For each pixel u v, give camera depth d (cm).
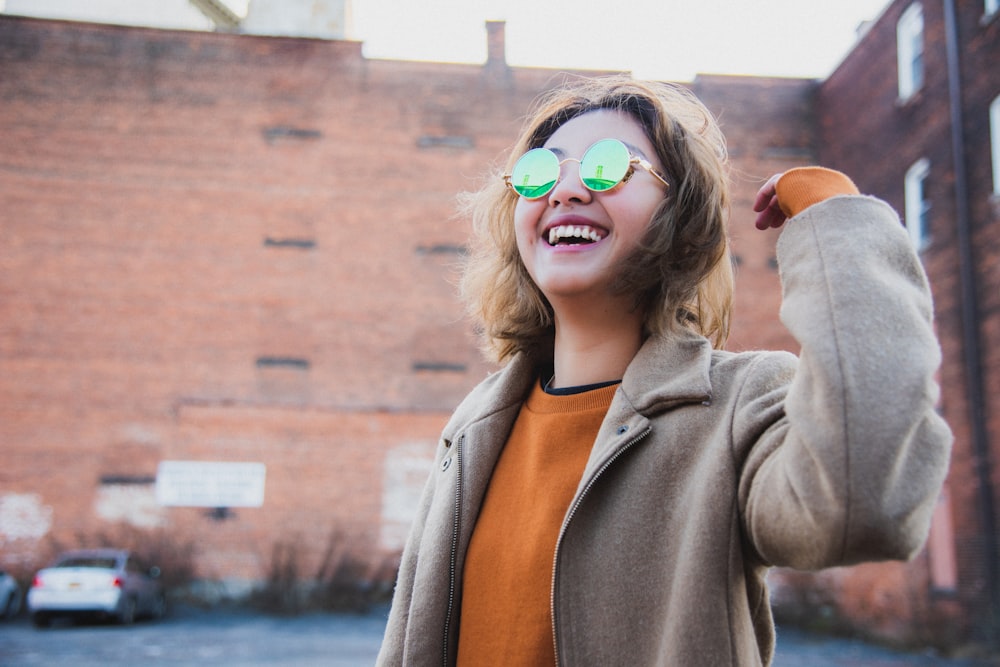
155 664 1020
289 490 1766
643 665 105
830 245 97
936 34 1513
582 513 115
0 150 1852
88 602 1405
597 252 130
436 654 129
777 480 95
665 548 109
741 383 114
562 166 137
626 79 144
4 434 1741
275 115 1927
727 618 100
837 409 85
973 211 1392
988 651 1179
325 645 1224
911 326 89
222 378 1803
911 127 1582
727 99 1958
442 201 1914
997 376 1309
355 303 1861
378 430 1809
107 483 1739
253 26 2394
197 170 1889
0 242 1814
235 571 1719
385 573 1744
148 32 1936
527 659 118
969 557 1312
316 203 1898
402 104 1950
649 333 138
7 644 1210
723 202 144
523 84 1970
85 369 1781
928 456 87
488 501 138
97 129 1884
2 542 1695
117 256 1834
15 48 1898
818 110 1950
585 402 134
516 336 156
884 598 1465
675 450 114
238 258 1859
